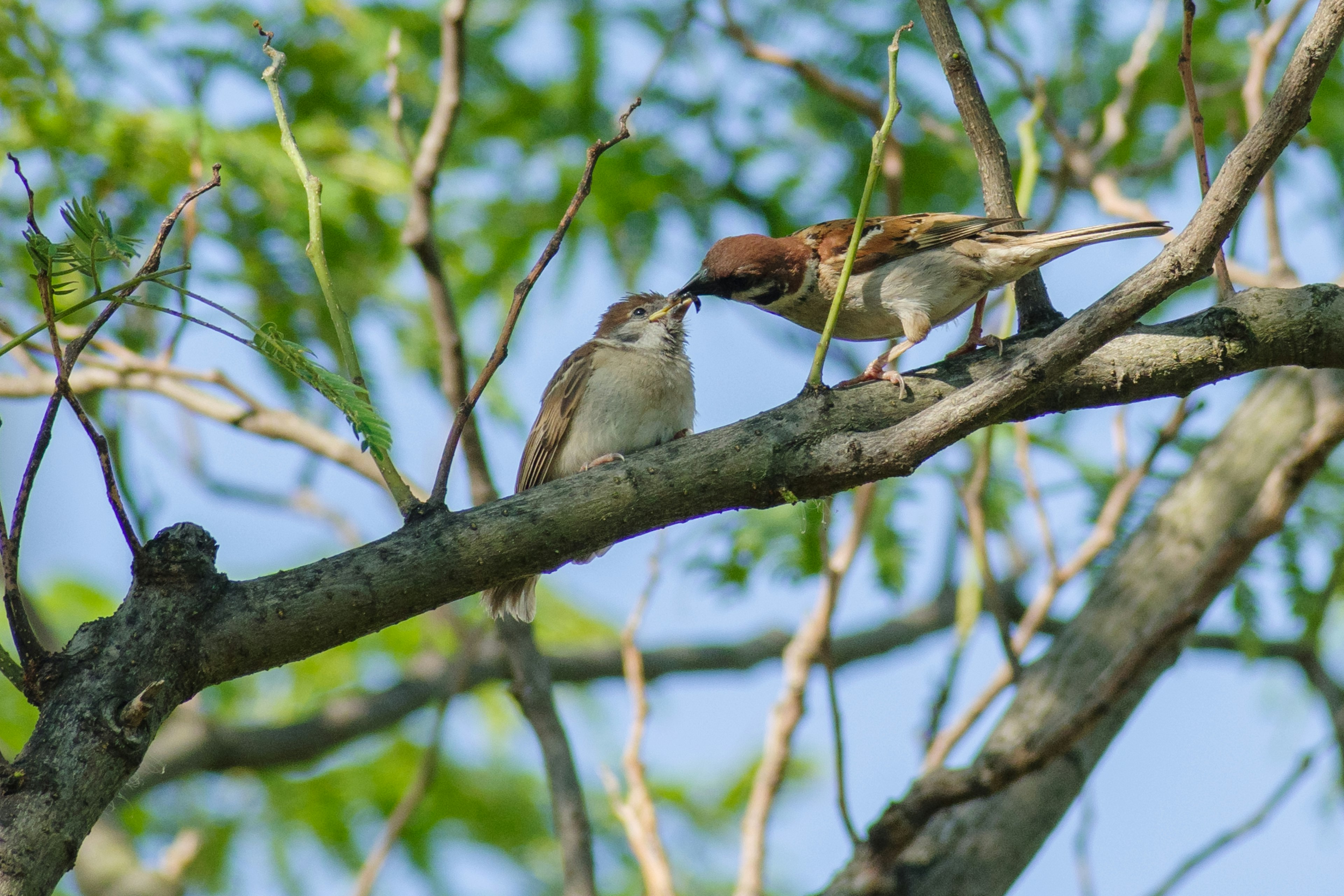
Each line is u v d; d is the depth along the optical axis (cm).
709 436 661
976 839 916
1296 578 1010
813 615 941
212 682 594
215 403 1079
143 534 908
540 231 1237
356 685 1533
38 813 526
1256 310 659
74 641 575
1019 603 1497
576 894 911
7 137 1027
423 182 991
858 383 711
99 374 1065
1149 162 1303
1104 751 962
